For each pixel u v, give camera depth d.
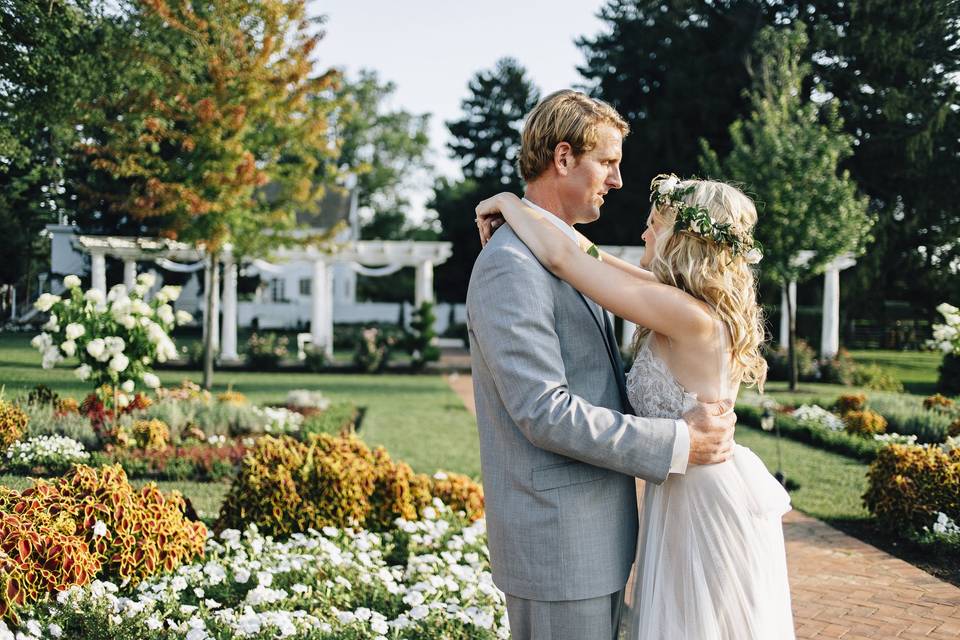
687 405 2.08
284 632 2.71
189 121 12.22
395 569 3.86
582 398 2.01
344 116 14.68
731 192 2.25
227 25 12.06
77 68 6.81
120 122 9.89
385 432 9.79
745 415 11.59
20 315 7.74
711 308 2.13
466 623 3.12
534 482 1.94
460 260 40.28
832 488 7.21
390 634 2.98
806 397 14.51
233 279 19.62
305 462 4.76
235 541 4.00
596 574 1.95
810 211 15.19
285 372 19.02
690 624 2.16
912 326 25.84
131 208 11.77
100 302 7.07
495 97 46.75
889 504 5.62
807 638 3.75
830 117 15.56
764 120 16.22
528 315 1.88
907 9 14.62
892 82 16.66
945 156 17.72
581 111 2.05
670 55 25.83
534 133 2.08
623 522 2.05
